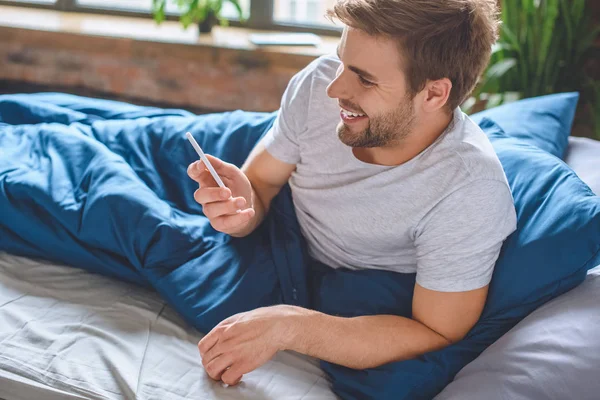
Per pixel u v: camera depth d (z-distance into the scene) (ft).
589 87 8.20
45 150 5.16
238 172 4.37
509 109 5.63
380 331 3.87
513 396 3.45
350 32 3.72
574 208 3.94
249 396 3.70
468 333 4.00
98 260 4.60
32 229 4.65
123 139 5.47
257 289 4.41
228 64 9.37
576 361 3.46
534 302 3.93
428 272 3.93
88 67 9.90
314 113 4.49
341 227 4.36
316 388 3.85
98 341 3.99
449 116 4.07
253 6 10.41
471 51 3.79
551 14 7.68
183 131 5.52
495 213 3.84
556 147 5.23
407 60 3.68
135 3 10.87
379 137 3.92
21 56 10.02
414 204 4.02
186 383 3.76
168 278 4.35
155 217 4.55
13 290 4.38
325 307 4.39
